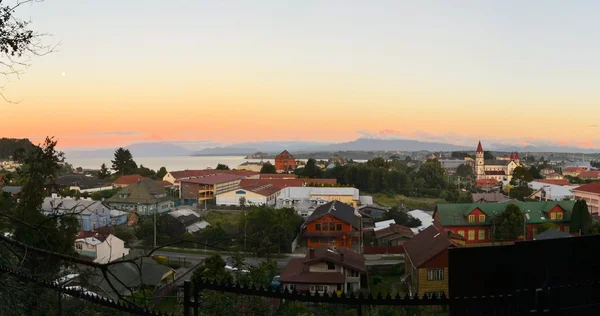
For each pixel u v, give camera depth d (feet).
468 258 12.37
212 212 163.53
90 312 19.30
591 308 11.40
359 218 138.31
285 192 192.65
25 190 38.83
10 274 17.85
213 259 47.73
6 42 18.62
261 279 44.62
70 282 19.92
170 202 159.33
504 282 12.32
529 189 223.71
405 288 80.18
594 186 185.47
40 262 19.39
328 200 175.42
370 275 91.30
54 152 41.45
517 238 118.93
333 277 72.23
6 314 17.70
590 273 12.62
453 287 12.31
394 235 120.98
